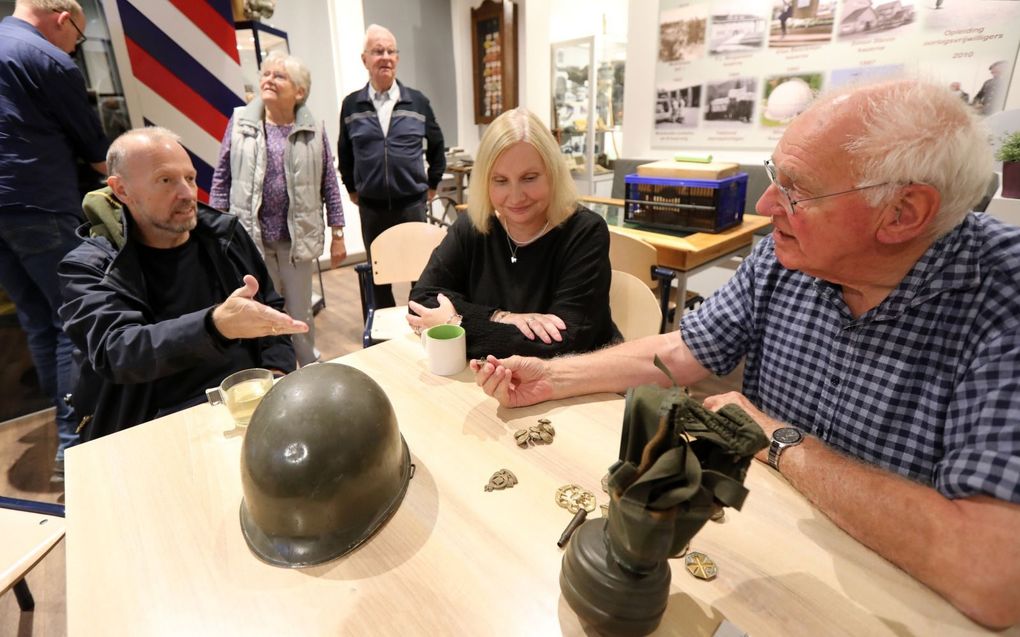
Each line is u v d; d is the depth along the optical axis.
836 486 0.71
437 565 0.65
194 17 2.41
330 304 3.86
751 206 3.11
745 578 0.62
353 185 3.23
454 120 5.06
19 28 1.82
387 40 2.87
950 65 2.45
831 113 0.73
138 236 1.43
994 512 0.58
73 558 0.67
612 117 5.07
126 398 1.37
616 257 1.86
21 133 1.83
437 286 1.51
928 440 0.81
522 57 4.30
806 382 0.97
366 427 0.68
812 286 0.95
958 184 0.68
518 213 1.36
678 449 0.46
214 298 1.56
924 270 0.78
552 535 0.69
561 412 0.99
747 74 3.09
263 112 2.51
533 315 1.34
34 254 1.94
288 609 0.59
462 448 0.88
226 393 0.97
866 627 0.56
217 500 0.77
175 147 1.35
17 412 2.43
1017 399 0.64
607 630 0.54
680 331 1.13
